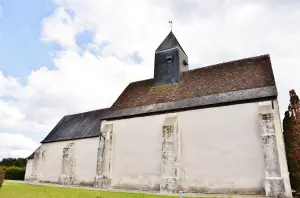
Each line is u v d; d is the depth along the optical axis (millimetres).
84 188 18625
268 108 14555
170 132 16969
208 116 16516
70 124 30172
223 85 17609
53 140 28156
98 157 20172
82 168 24219
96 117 28094
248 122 15125
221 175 15070
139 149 18688
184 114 17469
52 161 27516
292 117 18688
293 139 17875
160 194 14602
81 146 25281
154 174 17484
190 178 15930
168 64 21266
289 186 13000
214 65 20125
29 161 31203
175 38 22047
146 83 22812
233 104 15906
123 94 23125
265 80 16156
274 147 13641
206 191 15234
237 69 18469
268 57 18125
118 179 18922
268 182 13289
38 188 17156
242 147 14883
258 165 14172
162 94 19984
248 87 16297
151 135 18453
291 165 17000
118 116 20406
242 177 14438
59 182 24484
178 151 16703
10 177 32656
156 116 18672
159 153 17719
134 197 12586
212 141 15906
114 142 20078
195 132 16656
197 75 20016
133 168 18516
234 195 13906
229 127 15609
